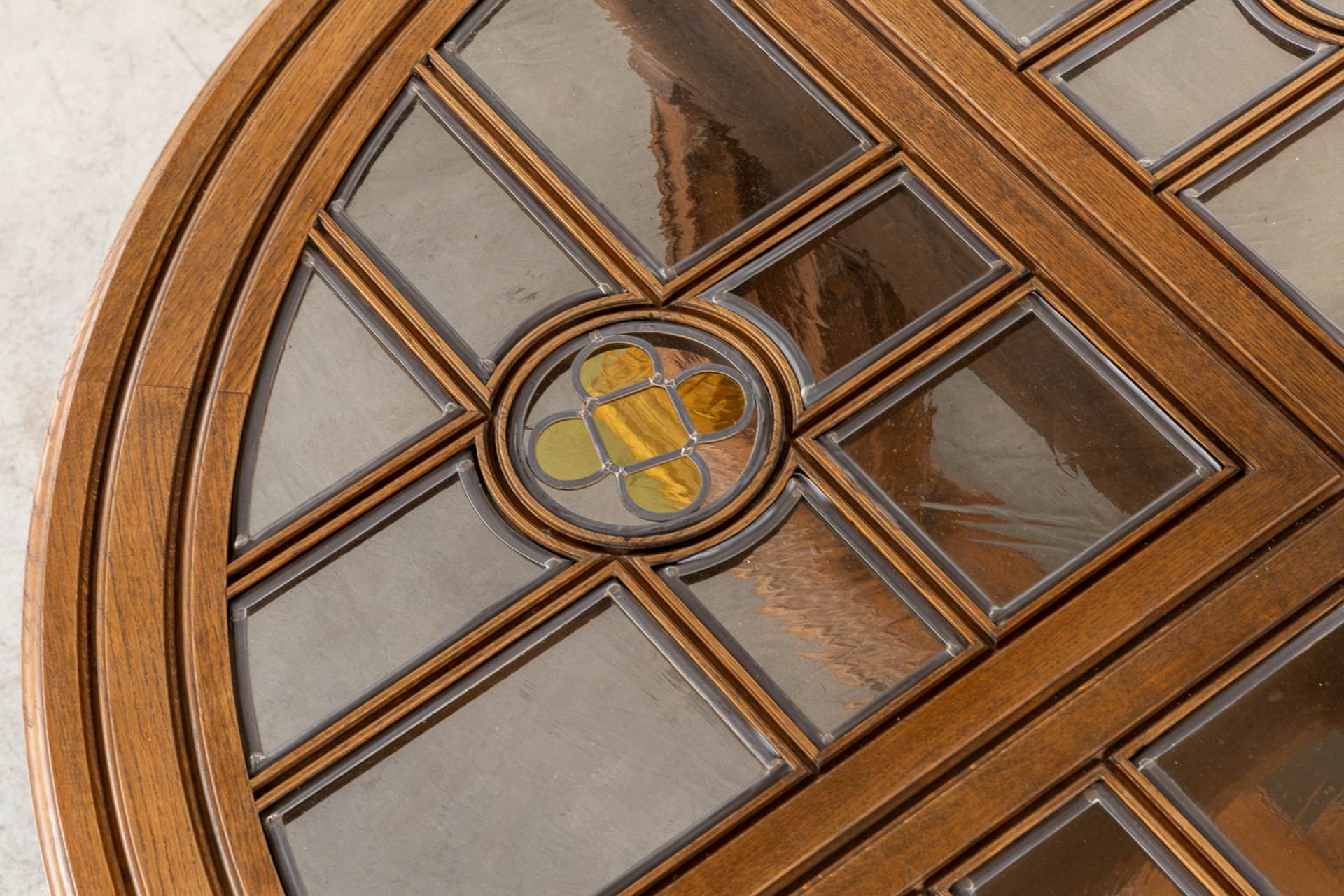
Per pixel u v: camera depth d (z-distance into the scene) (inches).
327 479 93.0
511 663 92.0
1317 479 92.8
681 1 97.2
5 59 110.4
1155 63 96.6
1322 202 95.6
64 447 92.4
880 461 93.3
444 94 95.7
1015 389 94.0
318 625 92.1
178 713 91.1
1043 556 92.7
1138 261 94.7
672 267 94.7
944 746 91.0
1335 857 90.7
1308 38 96.8
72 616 91.3
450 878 90.9
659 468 93.3
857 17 97.0
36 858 104.3
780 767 91.2
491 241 94.8
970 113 96.0
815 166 95.8
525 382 93.8
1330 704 91.8
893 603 92.4
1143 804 91.0
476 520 92.8
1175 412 93.7
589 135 95.8
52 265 109.0
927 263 95.0
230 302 94.0
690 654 91.8
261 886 90.2
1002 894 90.4
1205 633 92.0
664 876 90.6
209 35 110.9
